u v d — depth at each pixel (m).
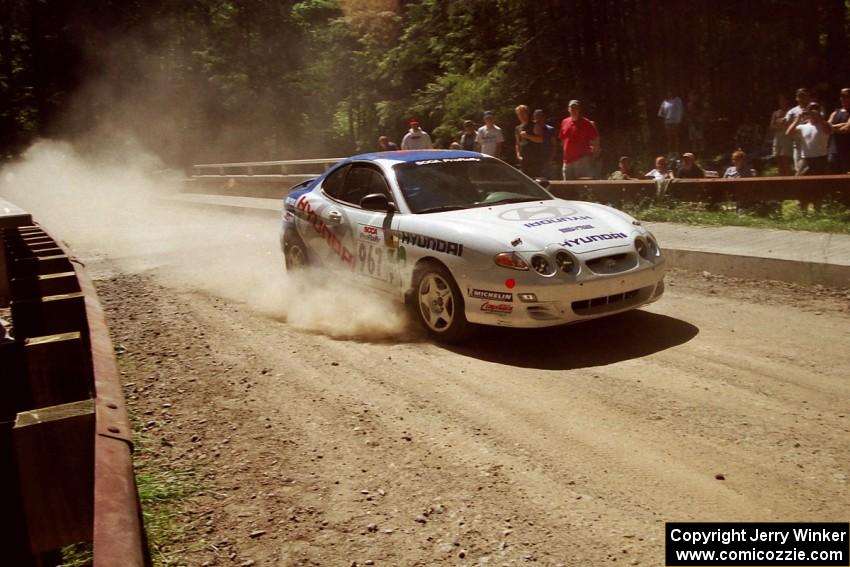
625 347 5.95
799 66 22.17
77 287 4.06
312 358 6.12
